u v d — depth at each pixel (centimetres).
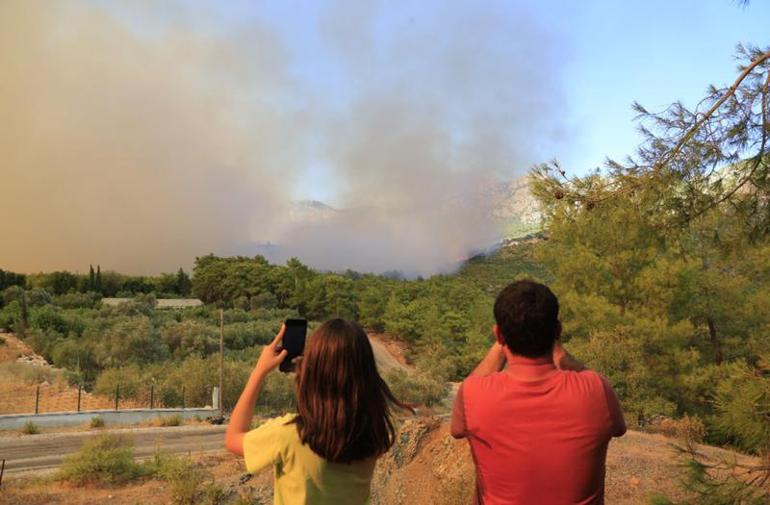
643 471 761
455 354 7731
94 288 13912
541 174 543
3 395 3341
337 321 179
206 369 3822
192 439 2433
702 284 2070
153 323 7294
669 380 1836
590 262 2055
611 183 515
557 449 171
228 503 973
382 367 7606
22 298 6322
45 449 2083
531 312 182
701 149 470
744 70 464
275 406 3584
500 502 177
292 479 170
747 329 2114
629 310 2044
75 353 4747
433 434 794
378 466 761
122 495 1163
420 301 10138
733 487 326
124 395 3522
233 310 10719
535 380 181
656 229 514
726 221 494
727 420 348
